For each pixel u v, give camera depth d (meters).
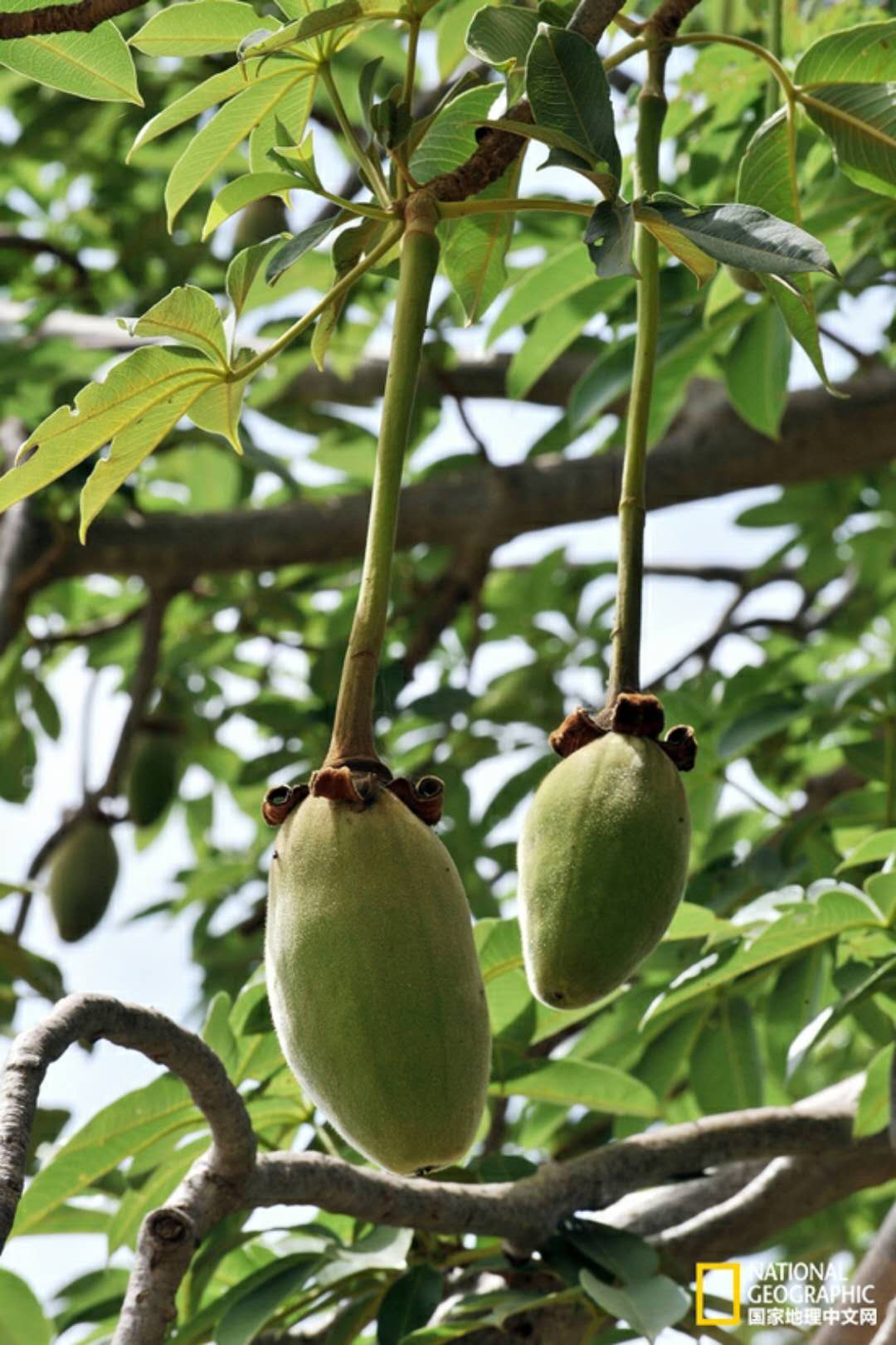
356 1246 2.41
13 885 3.31
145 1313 2.13
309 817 1.97
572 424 3.30
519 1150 3.18
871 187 2.25
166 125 2.18
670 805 2.02
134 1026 2.09
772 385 3.30
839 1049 4.81
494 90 2.21
